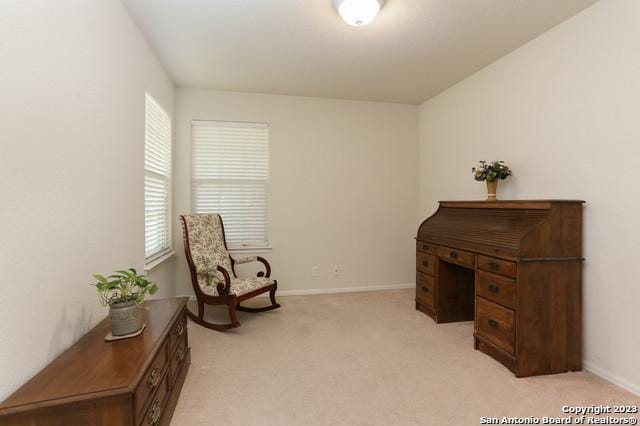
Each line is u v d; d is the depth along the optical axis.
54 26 1.30
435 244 2.96
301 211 3.88
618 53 1.89
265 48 2.63
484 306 2.29
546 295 2.01
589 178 2.06
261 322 2.93
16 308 1.08
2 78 1.02
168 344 1.55
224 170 3.73
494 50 2.67
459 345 2.45
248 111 3.72
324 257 3.95
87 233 1.57
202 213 3.61
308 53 2.72
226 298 2.70
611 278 1.94
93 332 1.51
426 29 2.34
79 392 1.04
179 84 3.46
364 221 4.05
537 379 1.96
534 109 2.48
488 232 2.35
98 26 1.69
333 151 3.95
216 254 3.25
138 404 1.12
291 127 3.83
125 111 2.06
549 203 2.03
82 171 1.52
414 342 2.50
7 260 1.04
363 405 1.71
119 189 1.96
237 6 2.05
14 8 1.07
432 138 3.91
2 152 1.02
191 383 1.91
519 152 2.63
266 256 3.81
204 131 3.66
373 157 4.06
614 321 1.92
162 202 3.16
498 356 2.20
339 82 3.40
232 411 1.65
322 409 1.67
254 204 3.81
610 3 1.93
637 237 1.81
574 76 2.16
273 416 1.61
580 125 2.12
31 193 1.16
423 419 1.59
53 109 1.29
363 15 1.98
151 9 2.07
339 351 2.34
